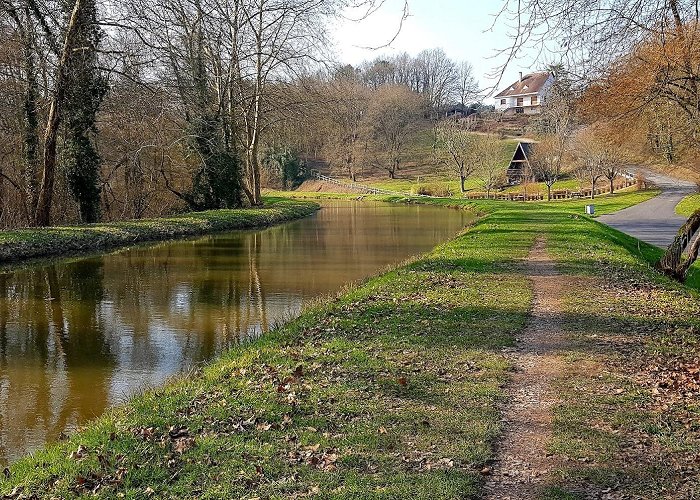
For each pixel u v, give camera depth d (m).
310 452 6.20
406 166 97.25
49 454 6.71
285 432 6.71
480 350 9.63
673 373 8.52
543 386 8.08
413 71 101.88
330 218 47.00
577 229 29.66
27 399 9.58
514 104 83.88
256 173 47.72
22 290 17.69
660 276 16.95
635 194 63.09
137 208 36.97
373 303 13.15
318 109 44.38
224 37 35.34
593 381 8.25
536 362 9.09
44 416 8.93
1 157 27.89
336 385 8.08
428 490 5.40
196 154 39.47
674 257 18.75
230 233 34.56
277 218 42.66
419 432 6.65
